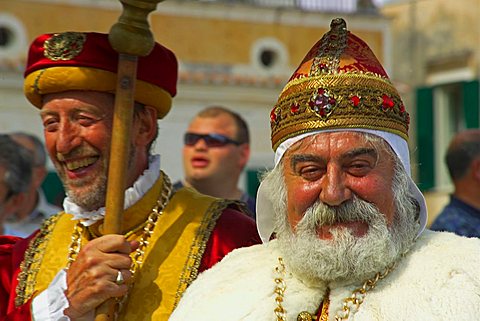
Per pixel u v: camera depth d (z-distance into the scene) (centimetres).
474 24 1602
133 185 391
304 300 328
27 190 608
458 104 1580
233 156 682
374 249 314
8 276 404
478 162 596
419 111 1586
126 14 361
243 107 1332
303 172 321
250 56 1348
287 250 332
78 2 1234
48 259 397
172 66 403
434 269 313
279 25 1371
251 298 333
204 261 380
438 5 1647
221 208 399
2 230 602
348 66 326
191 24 1310
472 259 314
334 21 340
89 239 397
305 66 333
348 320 316
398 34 1691
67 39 375
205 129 679
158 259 380
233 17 1338
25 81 389
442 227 597
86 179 375
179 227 389
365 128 319
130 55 363
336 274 319
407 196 329
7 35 1208
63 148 371
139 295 371
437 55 1642
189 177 688
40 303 362
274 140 338
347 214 315
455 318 296
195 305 341
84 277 353
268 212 355
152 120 395
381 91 324
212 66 1320
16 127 1186
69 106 372
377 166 319
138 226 390
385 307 309
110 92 374
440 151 1570
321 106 319
